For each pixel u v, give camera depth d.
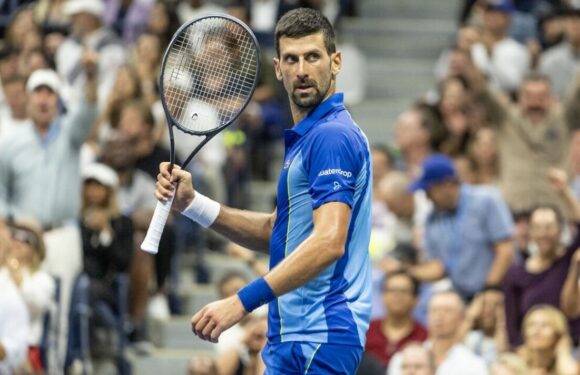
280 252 13.75
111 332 26.11
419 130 30.03
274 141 34.09
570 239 25.70
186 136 30.22
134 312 27.44
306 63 13.53
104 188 26.70
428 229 26.36
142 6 36.59
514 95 33.34
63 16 36.56
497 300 25.05
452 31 38.59
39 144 25.88
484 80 29.92
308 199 13.56
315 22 13.59
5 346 22.59
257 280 13.05
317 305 13.48
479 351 24.67
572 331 24.11
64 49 33.31
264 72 34.25
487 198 26.00
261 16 37.97
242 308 13.00
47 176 25.72
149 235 14.14
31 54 30.50
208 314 13.01
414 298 24.25
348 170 13.34
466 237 26.02
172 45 14.41
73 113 26.00
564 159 29.73
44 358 24.00
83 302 25.11
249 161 32.75
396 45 38.44
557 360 22.86
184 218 30.23
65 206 25.80
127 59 33.41
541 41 36.00
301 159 13.57
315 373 13.45
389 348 24.16
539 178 29.62
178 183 14.42
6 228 23.59
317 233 13.10
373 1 39.47
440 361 23.20
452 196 26.03
